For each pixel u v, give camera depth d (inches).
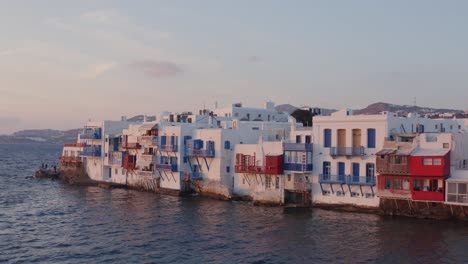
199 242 2046.0
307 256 1818.4
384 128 2532.0
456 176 2282.2
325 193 2738.7
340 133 2691.9
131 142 3875.5
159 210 2787.9
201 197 3292.3
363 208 2588.6
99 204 3048.7
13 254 1886.1
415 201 2364.7
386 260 1745.8
